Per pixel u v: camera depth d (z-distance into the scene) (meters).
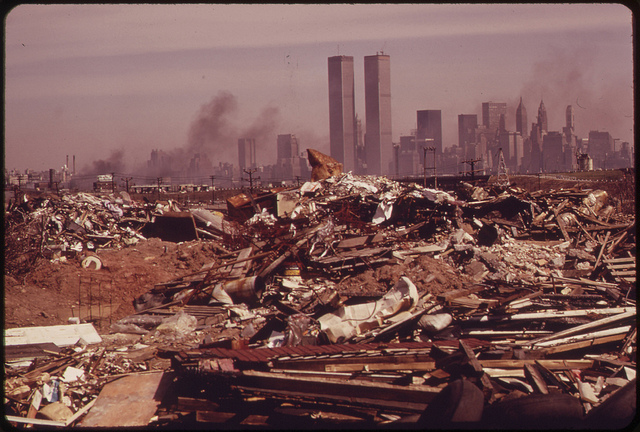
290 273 16.45
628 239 21.27
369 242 19.28
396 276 15.59
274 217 26.70
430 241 21.19
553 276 16.20
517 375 8.51
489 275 17.05
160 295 14.95
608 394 8.17
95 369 9.79
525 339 10.87
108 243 23.44
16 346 10.80
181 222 24.20
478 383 7.64
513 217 23.62
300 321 11.80
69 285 14.72
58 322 13.04
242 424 7.11
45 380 9.18
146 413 7.86
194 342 11.77
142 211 27.77
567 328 11.20
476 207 23.84
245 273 15.88
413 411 7.06
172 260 17.94
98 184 72.62
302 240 17.97
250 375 7.88
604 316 11.39
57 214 24.62
